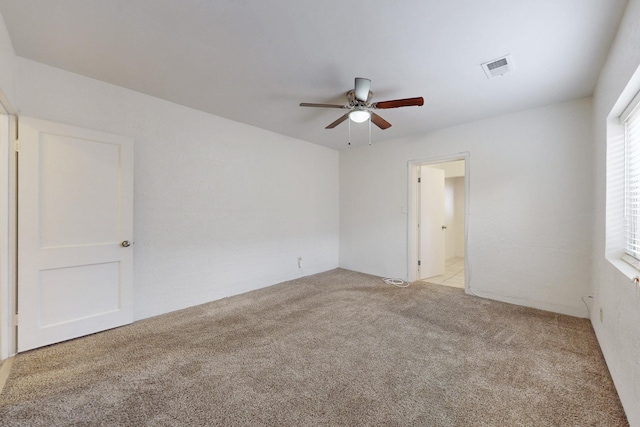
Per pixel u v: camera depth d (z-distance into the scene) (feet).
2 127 6.81
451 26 5.83
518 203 10.71
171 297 10.03
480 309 10.27
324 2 5.22
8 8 5.40
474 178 11.79
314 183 15.81
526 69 7.49
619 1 5.07
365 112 8.48
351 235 16.78
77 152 7.73
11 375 6.09
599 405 5.20
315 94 9.20
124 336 8.01
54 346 7.34
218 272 11.43
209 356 6.98
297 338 7.98
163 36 6.30
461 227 22.11
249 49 6.76
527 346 7.46
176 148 10.09
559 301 9.89
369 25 5.84
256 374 6.23
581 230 9.43
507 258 11.02
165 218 9.86
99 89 8.36
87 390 5.65
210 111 10.81
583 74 7.71
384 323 9.03
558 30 5.89
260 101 9.84
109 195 8.29
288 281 14.26
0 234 6.78
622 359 5.25
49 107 7.52
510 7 5.26
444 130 12.71
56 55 7.06
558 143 9.82
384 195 15.19
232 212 11.89
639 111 5.86
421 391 5.65
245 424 4.79
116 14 5.59
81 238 7.80
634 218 6.24
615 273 5.92
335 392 5.63
